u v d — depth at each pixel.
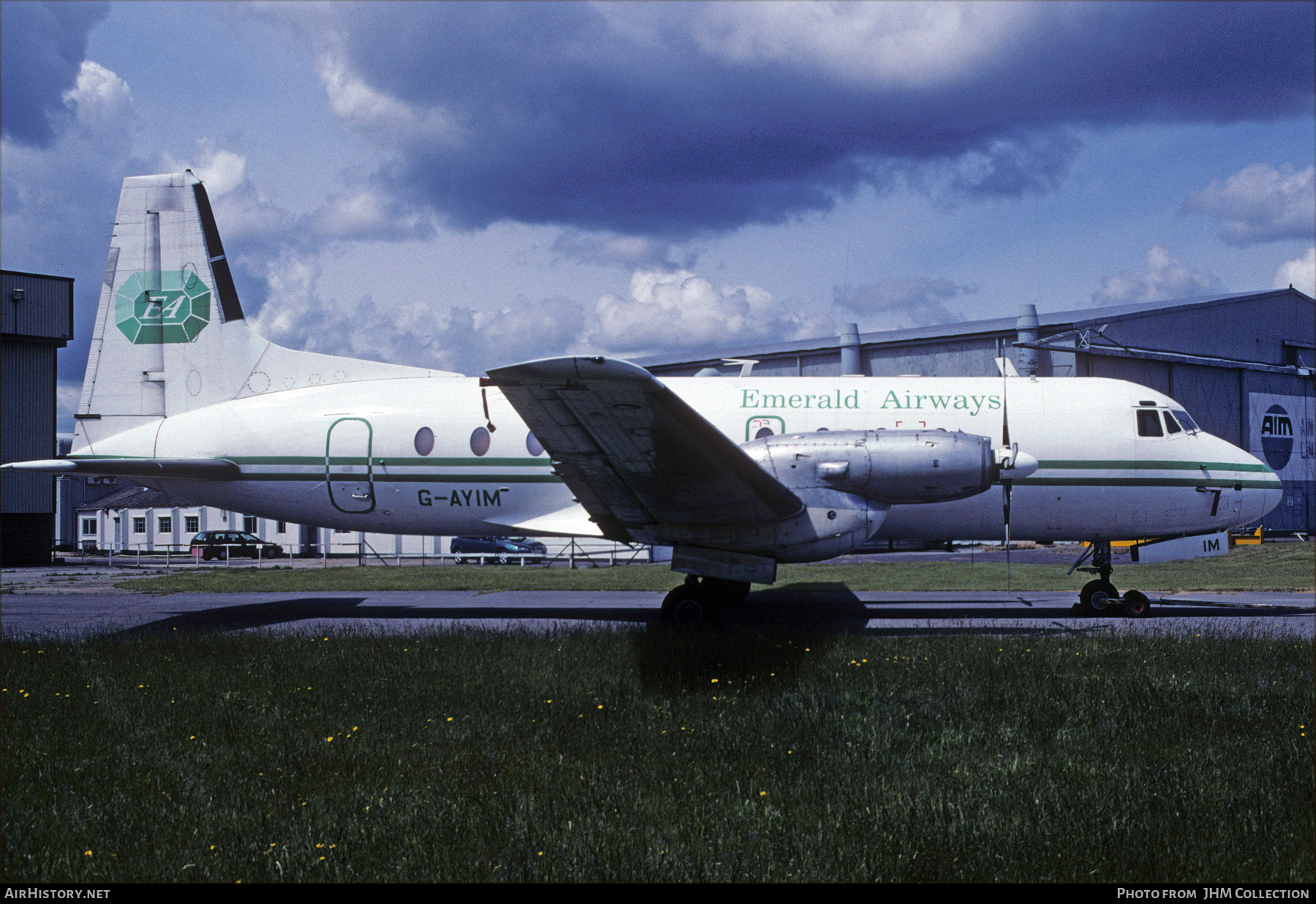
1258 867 4.52
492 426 13.51
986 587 18.58
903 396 13.74
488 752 6.45
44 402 34.75
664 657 9.55
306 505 13.98
